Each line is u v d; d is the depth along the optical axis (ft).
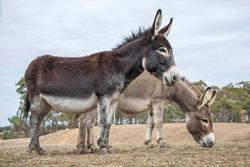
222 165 25.30
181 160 28.50
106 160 29.12
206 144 41.37
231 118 176.96
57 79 34.78
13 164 27.30
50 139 94.73
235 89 186.50
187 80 43.55
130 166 25.52
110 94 34.22
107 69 34.24
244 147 40.88
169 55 34.04
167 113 149.28
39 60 36.52
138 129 92.84
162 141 43.91
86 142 38.83
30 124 36.47
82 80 34.30
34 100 36.19
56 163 27.63
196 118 41.83
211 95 41.65
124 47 35.06
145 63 34.30
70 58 35.96
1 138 141.08
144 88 43.32
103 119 34.14
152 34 34.09
